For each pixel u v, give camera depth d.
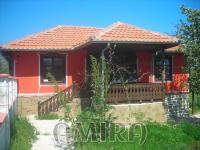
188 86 21.84
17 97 19.88
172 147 12.84
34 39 21.84
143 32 18.94
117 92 18.66
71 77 21.95
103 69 14.91
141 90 19.38
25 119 15.76
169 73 23.22
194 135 15.24
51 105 19.56
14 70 21.30
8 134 10.51
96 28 25.22
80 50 21.89
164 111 19.95
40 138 13.66
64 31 23.52
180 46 20.14
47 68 21.77
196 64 18.70
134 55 22.14
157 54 22.58
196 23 18.86
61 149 11.91
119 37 17.94
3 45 21.06
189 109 24.94
